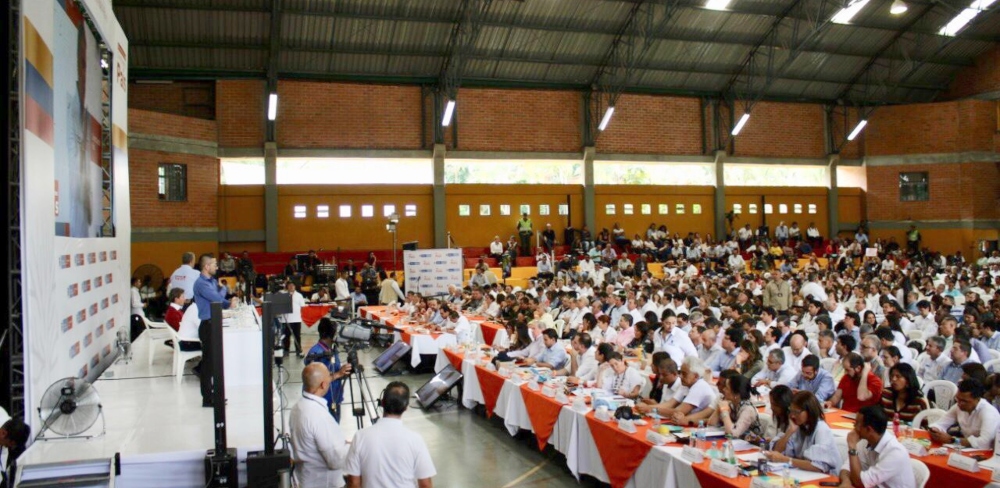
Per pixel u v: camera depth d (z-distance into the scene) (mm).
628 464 6539
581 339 9477
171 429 7133
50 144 7582
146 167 22672
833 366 9375
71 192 9133
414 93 27078
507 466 8461
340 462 5711
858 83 30984
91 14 10039
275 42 23000
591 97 28531
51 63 7684
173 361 10938
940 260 29109
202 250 24281
